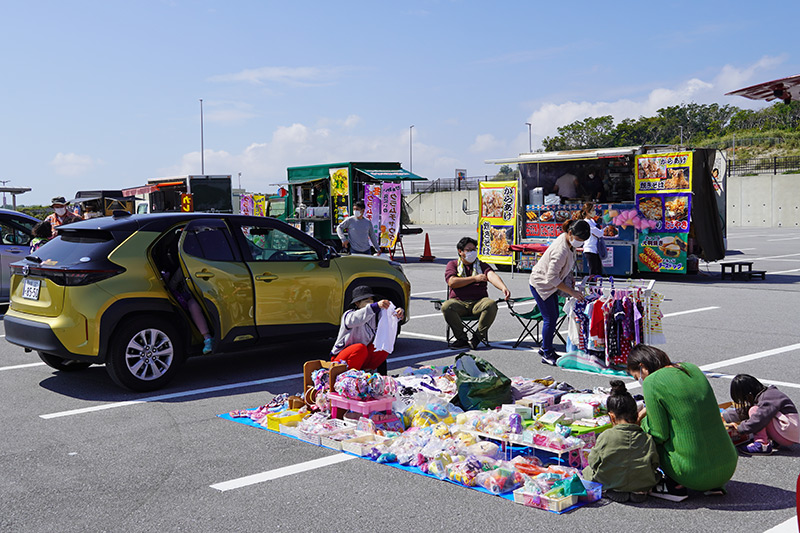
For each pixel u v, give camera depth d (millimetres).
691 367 4699
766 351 8984
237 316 7844
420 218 61312
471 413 5938
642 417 5082
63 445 5797
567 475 4785
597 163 17828
